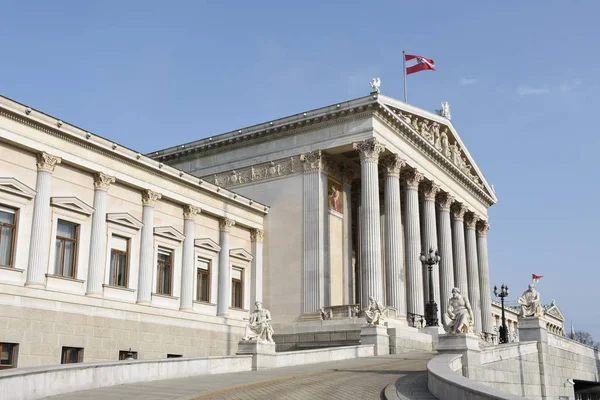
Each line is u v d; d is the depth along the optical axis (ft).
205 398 69.87
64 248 135.23
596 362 180.75
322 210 186.70
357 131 184.34
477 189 257.14
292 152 193.88
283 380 91.86
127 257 150.82
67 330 129.08
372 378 93.35
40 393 65.10
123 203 151.23
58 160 132.87
